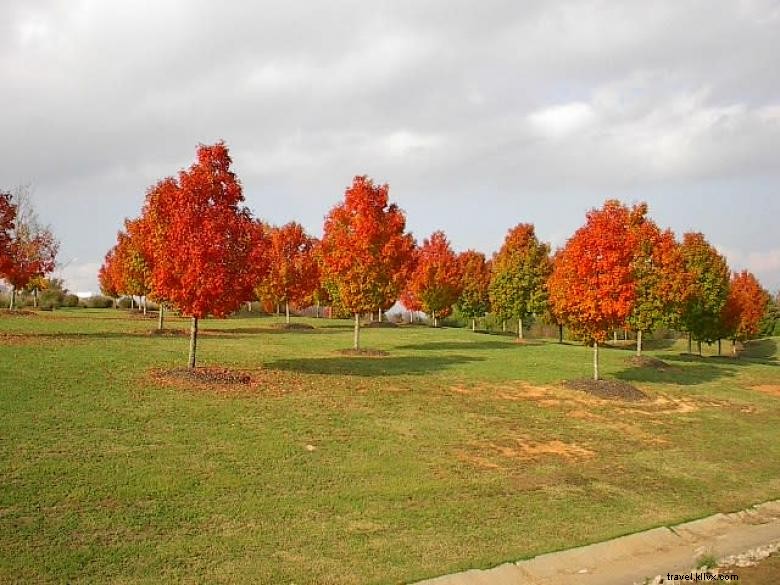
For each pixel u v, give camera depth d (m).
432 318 56.84
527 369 25.36
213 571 7.83
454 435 14.98
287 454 12.33
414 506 10.55
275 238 41.50
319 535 9.11
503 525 10.16
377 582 7.88
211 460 11.54
